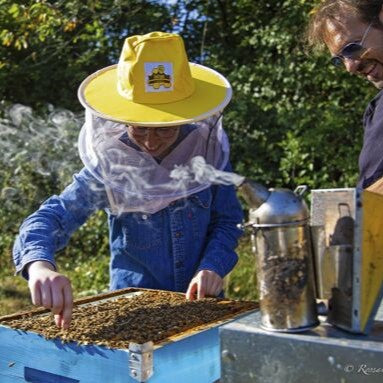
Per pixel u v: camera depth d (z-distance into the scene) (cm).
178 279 249
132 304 211
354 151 711
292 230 139
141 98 209
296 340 135
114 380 163
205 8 909
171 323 186
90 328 182
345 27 208
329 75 732
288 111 758
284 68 762
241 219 257
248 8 877
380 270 140
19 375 184
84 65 925
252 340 140
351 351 129
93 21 826
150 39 210
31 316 201
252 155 783
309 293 141
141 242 247
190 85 215
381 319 150
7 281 698
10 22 781
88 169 227
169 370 165
